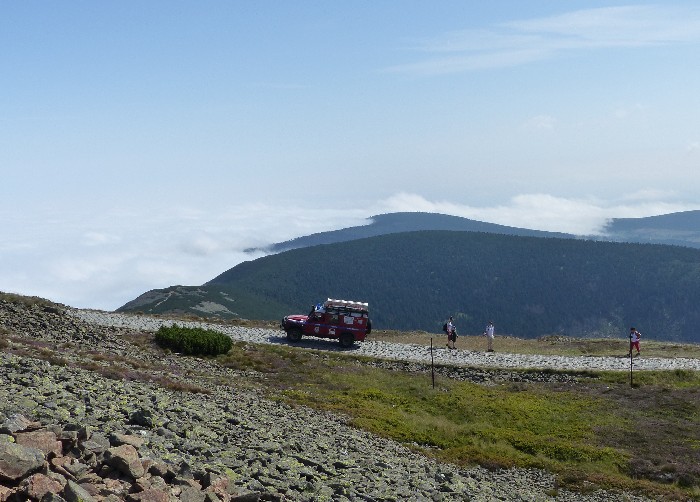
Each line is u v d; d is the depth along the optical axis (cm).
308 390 4119
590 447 3625
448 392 4541
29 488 1006
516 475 3086
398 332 7662
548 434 3903
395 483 2008
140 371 3158
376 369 5034
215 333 4853
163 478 1273
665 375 5062
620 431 3944
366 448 2553
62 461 1170
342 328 5775
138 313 6881
